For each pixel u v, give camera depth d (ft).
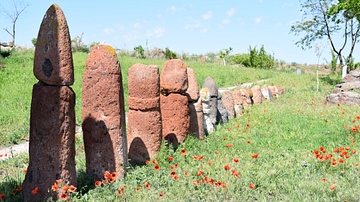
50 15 16.52
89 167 20.04
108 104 19.83
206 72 88.17
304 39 83.66
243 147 29.25
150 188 18.61
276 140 31.35
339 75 90.94
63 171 16.66
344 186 18.51
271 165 23.39
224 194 17.58
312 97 57.26
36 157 16.58
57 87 16.49
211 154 26.81
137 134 24.76
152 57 117.08
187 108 29.12
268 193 18.24
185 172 20.95
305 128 35.04
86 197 16.98
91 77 19.90
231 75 88.94
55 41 16.34
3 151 31.63
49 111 16.35
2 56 74.64
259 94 52.90
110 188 18.13
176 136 28.45
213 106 37.68
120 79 20.33
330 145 28.71
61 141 16.56
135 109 24.84
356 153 24.97
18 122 39.93
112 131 19.86
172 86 28.50
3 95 50.62
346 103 49.47
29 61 73.56
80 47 107.34
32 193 16.37
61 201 15.79
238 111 44.34
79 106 46.73
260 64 125.90
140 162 24.47
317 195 17.26
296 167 22.54
